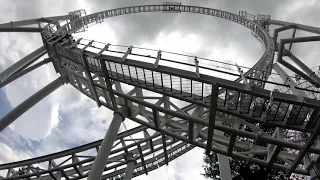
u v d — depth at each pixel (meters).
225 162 17.05
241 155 15.02
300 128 12.55
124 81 15.79
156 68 14.02
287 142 12.88
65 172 23.80
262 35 30.39
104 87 17.17
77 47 19.03
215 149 15.17
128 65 14.94
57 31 26.25
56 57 22.78
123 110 16.67
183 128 18.03
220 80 13.02
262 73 21.41
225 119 16.05
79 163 22.92
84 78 18.98
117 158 24.56
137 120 17.08
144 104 15.55
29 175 23.00
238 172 22.30
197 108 15.76
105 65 15.45
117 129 15.84
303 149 12.41
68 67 21.39
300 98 11.59
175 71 13.78
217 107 13.47
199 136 17.25
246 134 13.39
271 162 14.43
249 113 13.23
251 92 12.08
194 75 13.36
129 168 22.28
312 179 13.57
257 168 21.44
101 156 14.24
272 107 12.90
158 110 15.32
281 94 12.05
